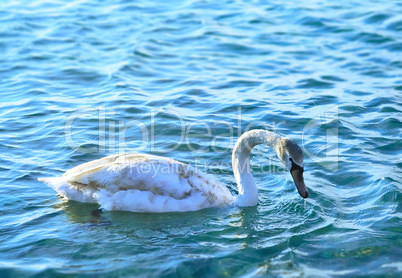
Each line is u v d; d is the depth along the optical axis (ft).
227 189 35.73
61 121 45.57
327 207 33.94
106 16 73.20
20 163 38.68
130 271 27.09
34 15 72.28
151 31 68.28
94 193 33.65
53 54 60.80
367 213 32.96
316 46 63.87
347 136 43.50
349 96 51.08
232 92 52.24
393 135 43.34
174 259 28.19
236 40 65.87
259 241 30.32
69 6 76.48
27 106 48.39
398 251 28.96
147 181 33.37
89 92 51.80
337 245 29.68
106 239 30.17
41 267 27.17
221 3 78.84
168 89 52.75
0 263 27.50
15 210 32.94
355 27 68.33
